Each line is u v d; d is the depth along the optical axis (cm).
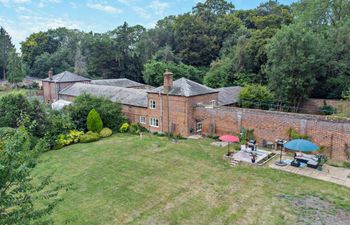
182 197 1599
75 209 1480
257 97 3866
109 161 2245
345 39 3778
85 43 8531
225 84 5194
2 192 662
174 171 2002
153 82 6025
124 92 3859
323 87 4094
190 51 6869
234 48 5828
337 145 2167
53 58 8556
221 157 2289
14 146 685
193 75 6178
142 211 1452
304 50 3631
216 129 2898
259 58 4847
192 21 6994
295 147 1864
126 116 3606
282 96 3900
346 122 2105
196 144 2684
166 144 2705
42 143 829
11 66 7462
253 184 1753
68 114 3097
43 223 736
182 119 2994
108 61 7119
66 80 4778
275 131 2497
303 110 4125
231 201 1538
